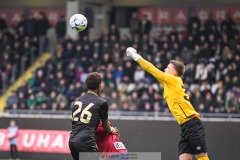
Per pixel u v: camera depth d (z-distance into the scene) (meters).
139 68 75.75
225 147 65.00
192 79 72.31
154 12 94.12
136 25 86.62
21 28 90.38
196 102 68.44
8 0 100.19
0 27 92.94
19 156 71.50
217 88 69.88
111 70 76.69
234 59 75.12
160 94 71.69
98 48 81.38
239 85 72.38
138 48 80.00
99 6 92.88
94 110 30.61
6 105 77.00
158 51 79.12
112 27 83.81
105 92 73.06
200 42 79.19
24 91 77.88
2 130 72.00
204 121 65.56
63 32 88.75
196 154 33.94
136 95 71.00
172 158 66.38
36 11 99.00
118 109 71.00
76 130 30.53
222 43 78.44
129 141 67.81
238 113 67.31
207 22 81.69
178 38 81.06
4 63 86.75
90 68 77.88
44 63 85.50
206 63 75.69
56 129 70.50
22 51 87.62
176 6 93.19
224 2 91.44
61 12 97.69
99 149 31.17
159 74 33.12
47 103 74.69
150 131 67.12
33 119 71.38
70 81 78.44
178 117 33.97
